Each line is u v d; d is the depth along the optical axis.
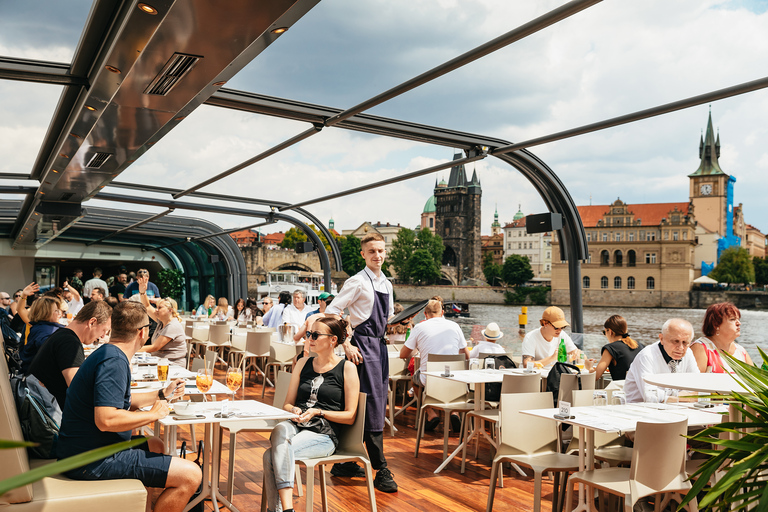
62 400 3.53
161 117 4.87
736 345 4.63
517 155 7.43
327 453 3.73
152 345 6.38
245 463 5.45
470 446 6.32
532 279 122.00
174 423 3.27
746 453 2.14
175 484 2.98
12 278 21.16
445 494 4.68
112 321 3.18
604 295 111.19
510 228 130.25
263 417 3.53
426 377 5.94
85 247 22.42
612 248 111.88
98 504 2.63
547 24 2.90
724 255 107.56
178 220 17.25
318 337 3.97
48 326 5.29
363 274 4.67
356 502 4.43
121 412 2.89
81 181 7.95
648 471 3.05
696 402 4.12
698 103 3.84
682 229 107.69
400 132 6.36
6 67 4.17
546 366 6.37
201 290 23.80
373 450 4.71
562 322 6.39
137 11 2.99
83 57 4.10
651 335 80.31
